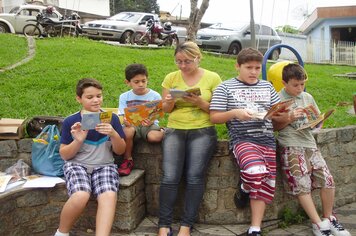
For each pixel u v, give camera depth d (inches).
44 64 335.0
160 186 149.6
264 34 664.4
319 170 155.6
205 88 158.1
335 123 208.7
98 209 138.9
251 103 151.5
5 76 291.9
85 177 143.4
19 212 149.0
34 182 153.6
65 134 147.2
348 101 292.5
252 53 151.5
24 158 170.2
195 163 148.5
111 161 151.7
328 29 957.2
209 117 155.3
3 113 213.6
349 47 780.6
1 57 363.9
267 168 147.7
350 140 184.1
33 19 612.7
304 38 911.7
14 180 155.5
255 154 145.1
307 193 153.6
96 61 359.6
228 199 159.3
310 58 866.1
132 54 416.8
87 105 147.8
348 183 186.2
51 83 273.0
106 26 599.5
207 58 459.5
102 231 134.5
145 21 630.5
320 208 174.1
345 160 183.3
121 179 153.4
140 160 164.7
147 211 166.9
